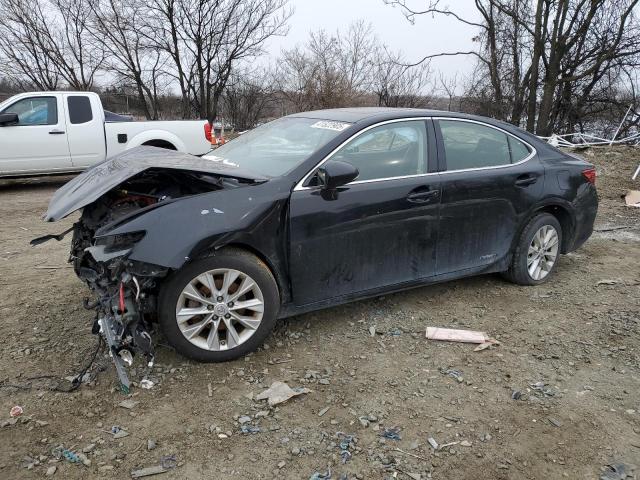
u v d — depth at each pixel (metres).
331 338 3.77
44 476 2.43
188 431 2.75
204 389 3.11
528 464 2.60
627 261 5.67
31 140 9.51
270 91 24.42
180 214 3.13
